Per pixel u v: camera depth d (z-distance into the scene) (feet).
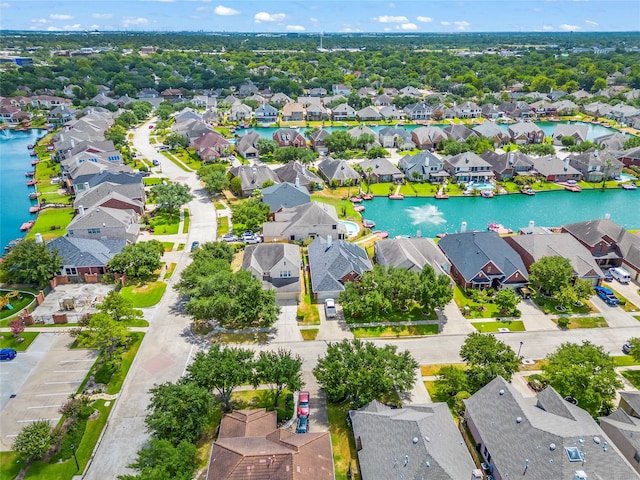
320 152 570.46
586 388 182.29
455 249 301.02
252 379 181.57
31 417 186.19
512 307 255.91
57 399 195.00
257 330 240.53
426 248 296.30
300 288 266.57
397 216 392.88
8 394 197.88
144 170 489.67
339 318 251.80
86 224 321.52
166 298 268.00
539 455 147.43
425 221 384.06
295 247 301.84
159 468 137.80
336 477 160.86
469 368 212.23
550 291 273.95
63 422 183.01
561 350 200.03
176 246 329.31
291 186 386.93
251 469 140.97
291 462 142.51
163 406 162.09
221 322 245.86
